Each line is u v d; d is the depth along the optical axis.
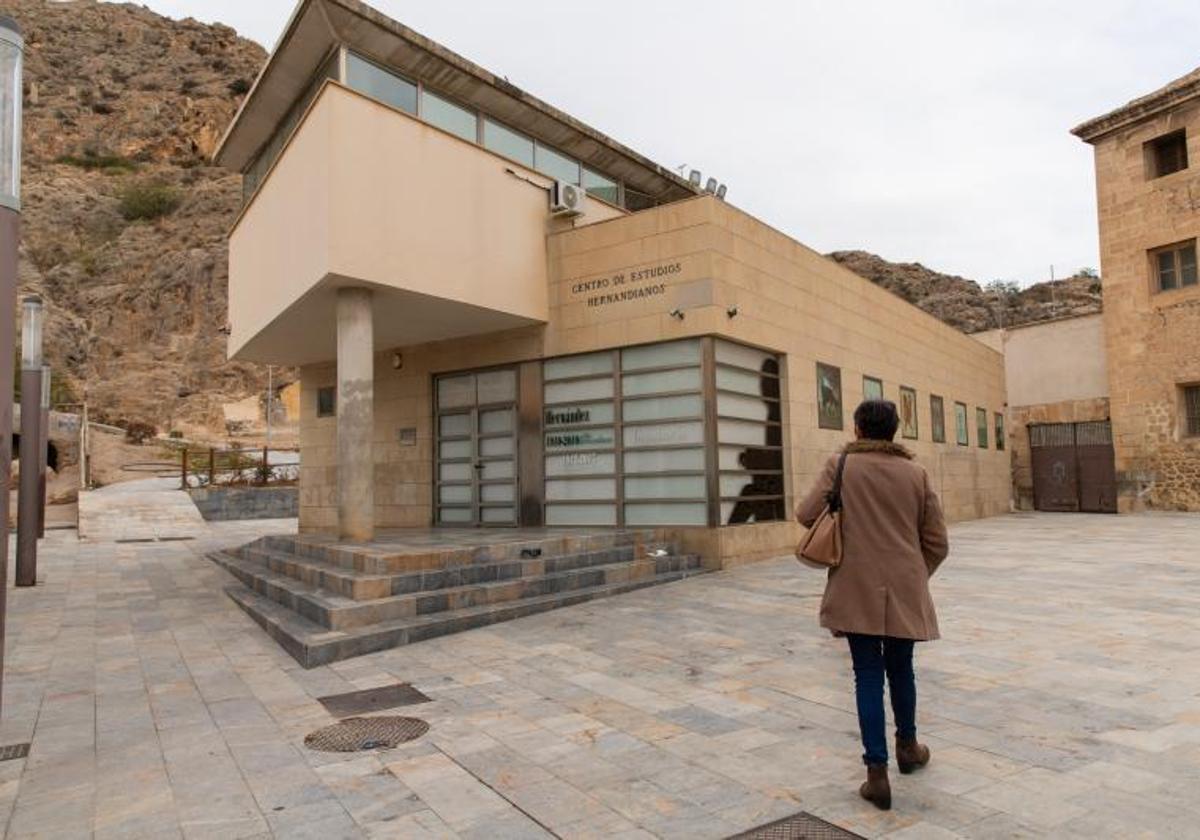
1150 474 22.28
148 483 29.39
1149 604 7.61
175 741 4.64
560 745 4.30
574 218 12.92
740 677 5.54
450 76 11.82
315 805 3.61
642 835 3.19
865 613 3.39
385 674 6.05
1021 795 3.38
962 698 4.80
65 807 3.68
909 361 18.56
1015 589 8.68
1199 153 21.36
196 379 67.31
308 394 16.42
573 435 12.41
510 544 9.16
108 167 99.12
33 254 83.12
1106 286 23.42
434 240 10.85
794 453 12.88
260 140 14.33
